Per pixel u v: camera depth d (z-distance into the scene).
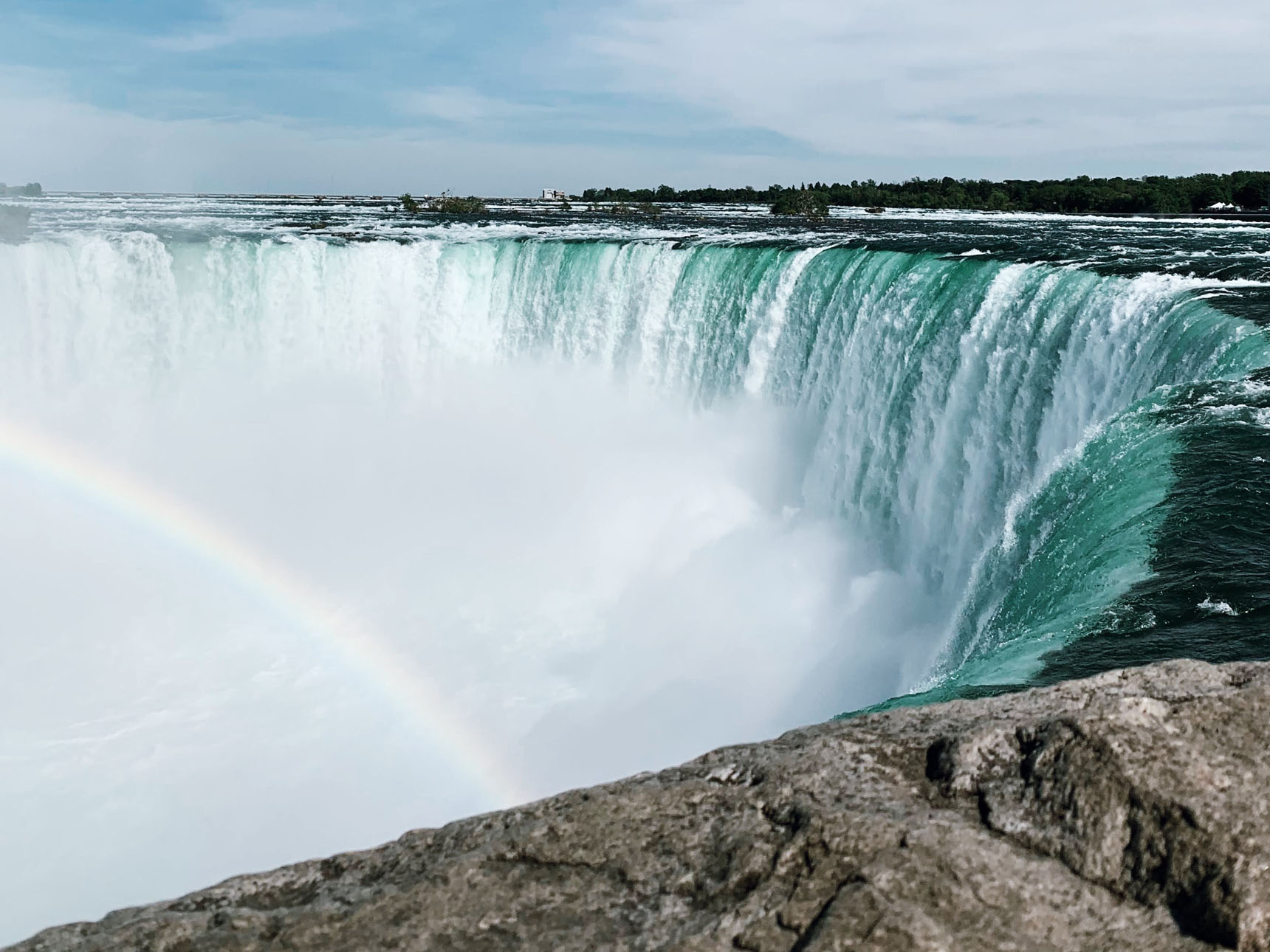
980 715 3.35
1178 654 6.77
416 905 2.83
